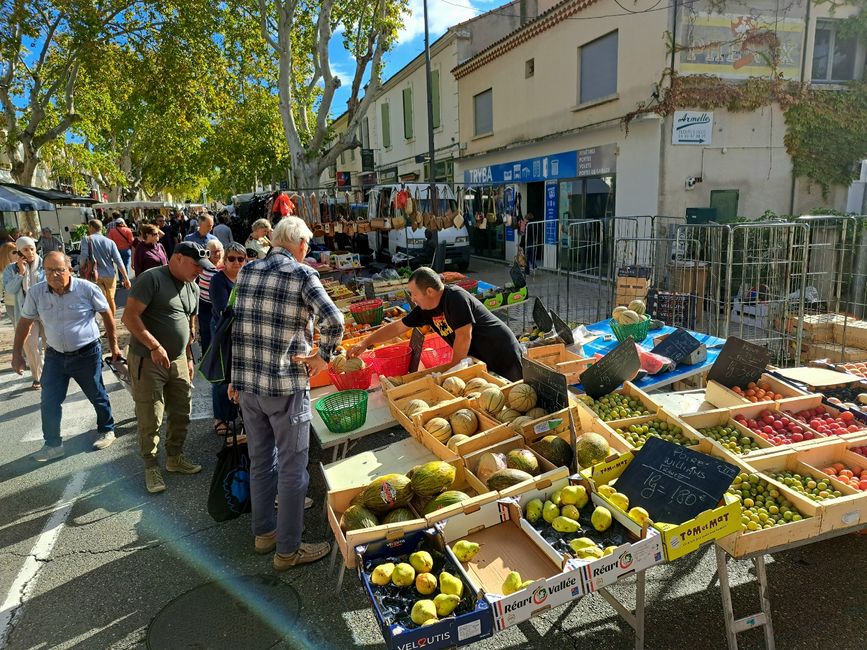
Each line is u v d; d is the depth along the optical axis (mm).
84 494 4418
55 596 3256
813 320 6648
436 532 2543
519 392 3469
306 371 3166
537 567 2480
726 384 4363
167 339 4367
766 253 7375
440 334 4582
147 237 9836
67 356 4992
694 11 10414
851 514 2715
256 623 2975
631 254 10477
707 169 11172
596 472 2883
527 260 13125
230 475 3725
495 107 17234
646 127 11289
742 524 2512
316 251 12383
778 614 2908
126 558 3586
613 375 4078
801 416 3959
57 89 19922
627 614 2613
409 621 2182
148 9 16328
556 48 13953
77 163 30469
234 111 22141
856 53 11602
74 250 21406
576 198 14016
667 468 2738
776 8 10773
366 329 6285
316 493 4312
